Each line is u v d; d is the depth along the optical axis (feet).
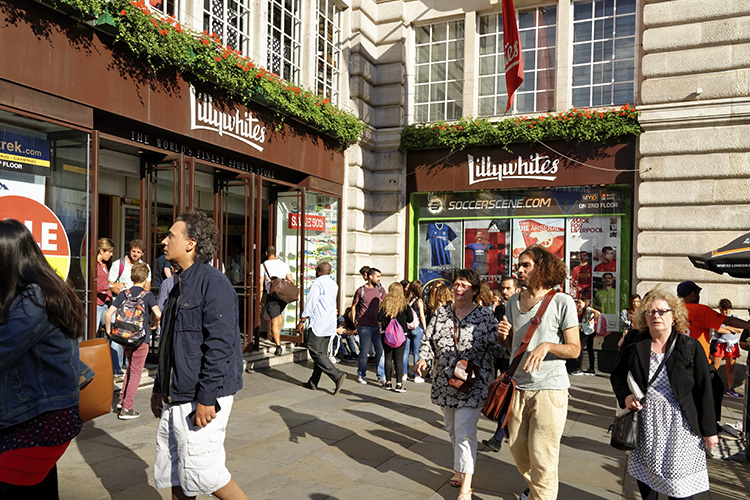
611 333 37.45
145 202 27.09
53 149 21.31
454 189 41.93
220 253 31.68
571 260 38.96
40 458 8.05
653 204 35.45
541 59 40.52
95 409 9.85
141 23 22.80
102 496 13.21
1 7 18.97
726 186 33.65
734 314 32.73
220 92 29.07
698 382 11.14
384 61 43.45
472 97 41.70
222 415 9.96
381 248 43.29
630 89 37.91
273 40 34.24
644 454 11.37
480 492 14.47
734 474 17.17
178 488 10.06
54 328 8.13
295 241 36.37
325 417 21.67
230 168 30.68
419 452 17.74
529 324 12.17
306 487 14.38
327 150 39.19
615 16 38.32
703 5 34.27
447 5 42.16
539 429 11.55
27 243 8.10
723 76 33.83
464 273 14.51
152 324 20.52
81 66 21.84
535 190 40.19
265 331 37.58
